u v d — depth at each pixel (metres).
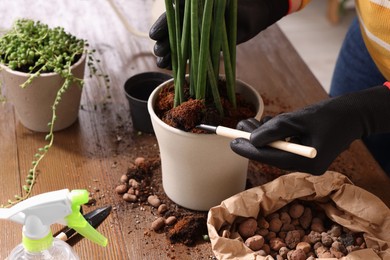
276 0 0.78
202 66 0.63
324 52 2.14
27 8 1.21
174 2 0.65
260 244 0.66
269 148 0.60
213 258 0.67
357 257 0.62
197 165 0.68
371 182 0.81
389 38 0.73
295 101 0.98
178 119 0.65
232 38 0.66
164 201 0.76
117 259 0.66
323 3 2.46
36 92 0.82
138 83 0.89
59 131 0.89
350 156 0.86
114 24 1.18
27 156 0.83
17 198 0.73
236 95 0.74
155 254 0.67
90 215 0.69
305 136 0.61
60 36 0.86
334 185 0.69
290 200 0.70
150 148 0.86
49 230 0.51
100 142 0.87
